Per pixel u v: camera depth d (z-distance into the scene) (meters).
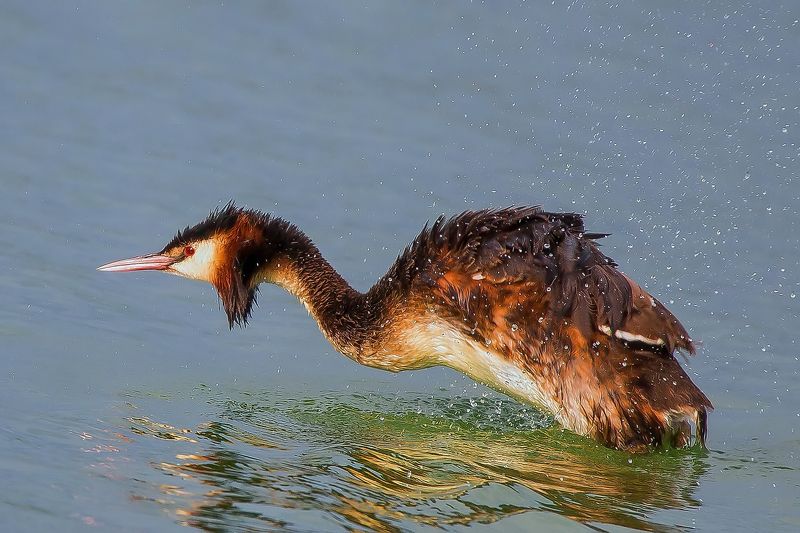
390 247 16.31
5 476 9.60
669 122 19.05
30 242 16.12
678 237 16.47
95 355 13.48
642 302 11.68
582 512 9.93
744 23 21.70
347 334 13.12
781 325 14.88
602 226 16.62
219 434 11.39
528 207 12.44
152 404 12.20
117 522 8.96
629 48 21.11
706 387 13.60
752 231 16.70
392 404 13.03
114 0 23.19
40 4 22.81
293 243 13.86
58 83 20.41
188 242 14.12
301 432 11.80
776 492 10.72
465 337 12.19
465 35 21.89
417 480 10.44
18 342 13.52
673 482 10.88
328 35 22.20
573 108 19.62
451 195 17.45
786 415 12.91
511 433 12.16
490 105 19.80
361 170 18.22
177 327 14.77
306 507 9.54
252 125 19.48
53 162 18.16
